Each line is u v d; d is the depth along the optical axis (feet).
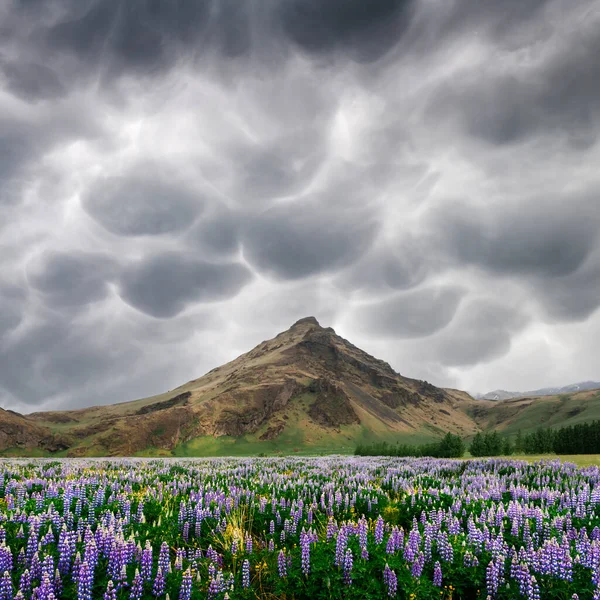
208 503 58.13
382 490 76.23
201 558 41.27
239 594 34.60
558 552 35.53
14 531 40.75
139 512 50.60
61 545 34.42
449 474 105.70
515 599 33.32
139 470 103.91
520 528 47.19
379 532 44.14
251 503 59.93
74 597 30.78
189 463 141.08
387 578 34.22
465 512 55.21
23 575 30.58
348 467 120.37
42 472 91.61
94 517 47.93
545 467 104.17
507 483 85.51
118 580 32.27
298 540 48.60
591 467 104.88
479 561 38.24
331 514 58.39
